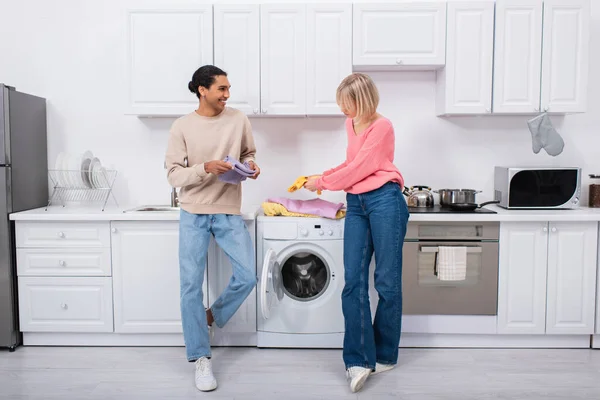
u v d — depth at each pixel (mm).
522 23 2807
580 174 2857
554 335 2758
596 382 2322
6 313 2707
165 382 2330
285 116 3152
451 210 2816
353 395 2197
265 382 2330
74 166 3023
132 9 2828
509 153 3176
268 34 2828
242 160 2564
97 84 3193
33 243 2703
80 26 3168
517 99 2852
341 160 3188
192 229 2385
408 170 3199
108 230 2686
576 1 2789
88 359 2609
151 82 2863
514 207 2855
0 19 3170
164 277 2693
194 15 2828
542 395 2191
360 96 2225
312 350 2719
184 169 2299
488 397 2172
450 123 3160
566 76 2828
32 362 2568
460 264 2633
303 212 2686
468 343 2771
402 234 2303
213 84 2314
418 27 2822
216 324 2641
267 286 2428
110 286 2713
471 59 2838
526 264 2674
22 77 3191
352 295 2342
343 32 2820
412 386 2283
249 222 2674
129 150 3223
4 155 2658
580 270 2678
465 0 2830
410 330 2723
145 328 2725
